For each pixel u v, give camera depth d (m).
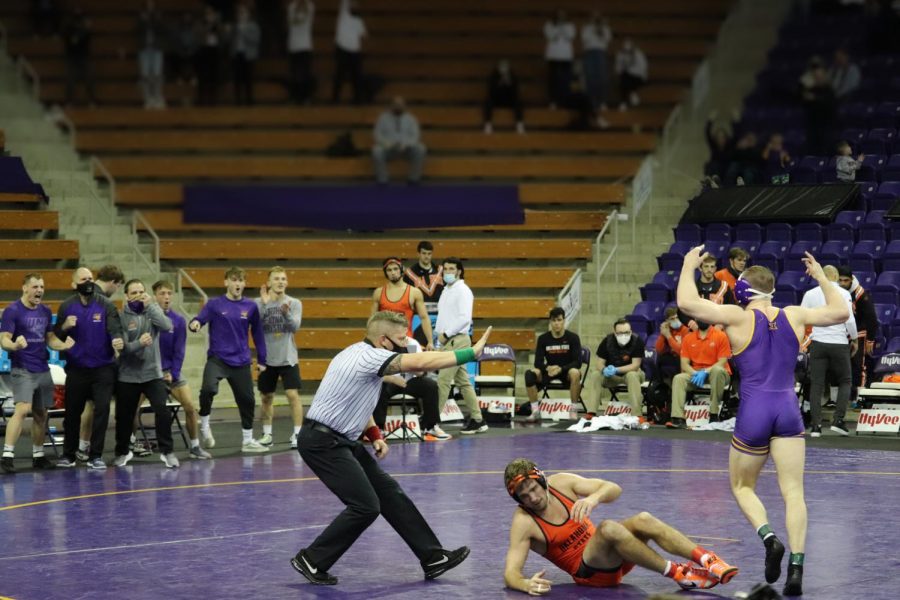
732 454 9.71
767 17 37.12
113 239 28.48
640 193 30.75
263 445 18.66
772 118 34.06
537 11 38.69
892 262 23.69
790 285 23.64
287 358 18.45
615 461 16.69
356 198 30.92
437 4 38.41
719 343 20.62
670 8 37.88
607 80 35.56
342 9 33.75
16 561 10.55
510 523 12.22
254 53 33.25
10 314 16.19
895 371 20.36
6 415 18.59
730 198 27.48
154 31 33.62
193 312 27.47
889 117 30.73
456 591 9.42
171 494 14.22
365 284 27.75
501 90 34.62
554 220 29.94
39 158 32.72
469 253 28.61
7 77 34.16
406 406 22.28
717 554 10.62
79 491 14.48
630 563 9.45
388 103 35.94
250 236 30.50
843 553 10.66
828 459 16.77
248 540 11.47
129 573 10.07
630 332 21.47
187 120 33.94
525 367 26.34
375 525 12.35
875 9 34.31
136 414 18.05
